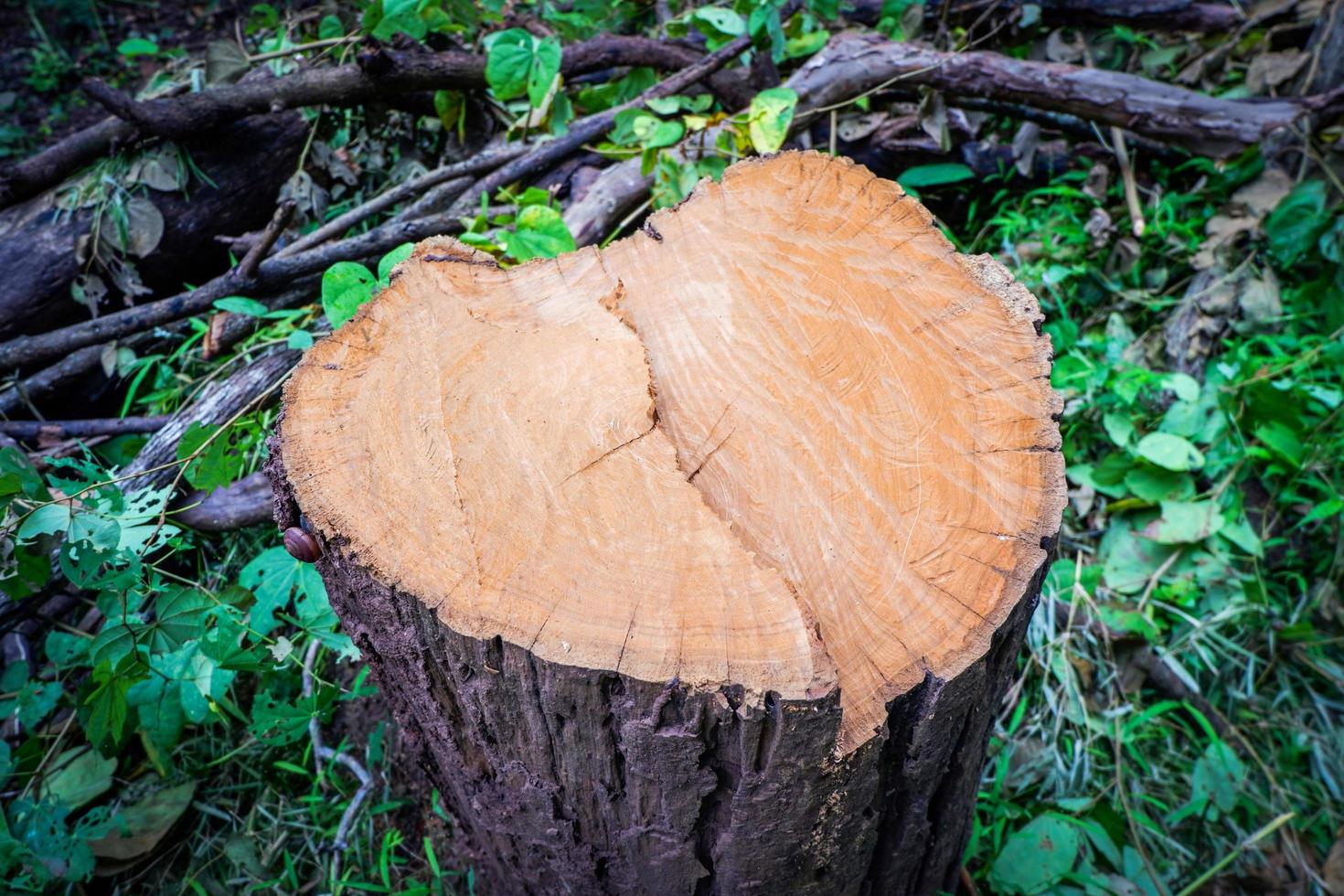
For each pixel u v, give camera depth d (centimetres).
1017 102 108
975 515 50
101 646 68
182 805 79
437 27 107
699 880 56
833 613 48
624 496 49
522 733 51
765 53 108
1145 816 83
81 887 76
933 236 60
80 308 102
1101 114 105
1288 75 110
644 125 93
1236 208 104
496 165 103
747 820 50
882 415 53
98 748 71
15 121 149
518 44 94
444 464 51
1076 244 108
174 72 123
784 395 54
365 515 50
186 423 84
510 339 56
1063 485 50
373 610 51
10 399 95
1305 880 81
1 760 76
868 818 52
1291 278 104
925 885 65
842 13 125
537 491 50
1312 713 89
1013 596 47
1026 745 85
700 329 57
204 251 107
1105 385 97
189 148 103
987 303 57
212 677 72
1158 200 109
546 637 46
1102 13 122
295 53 113
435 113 114
